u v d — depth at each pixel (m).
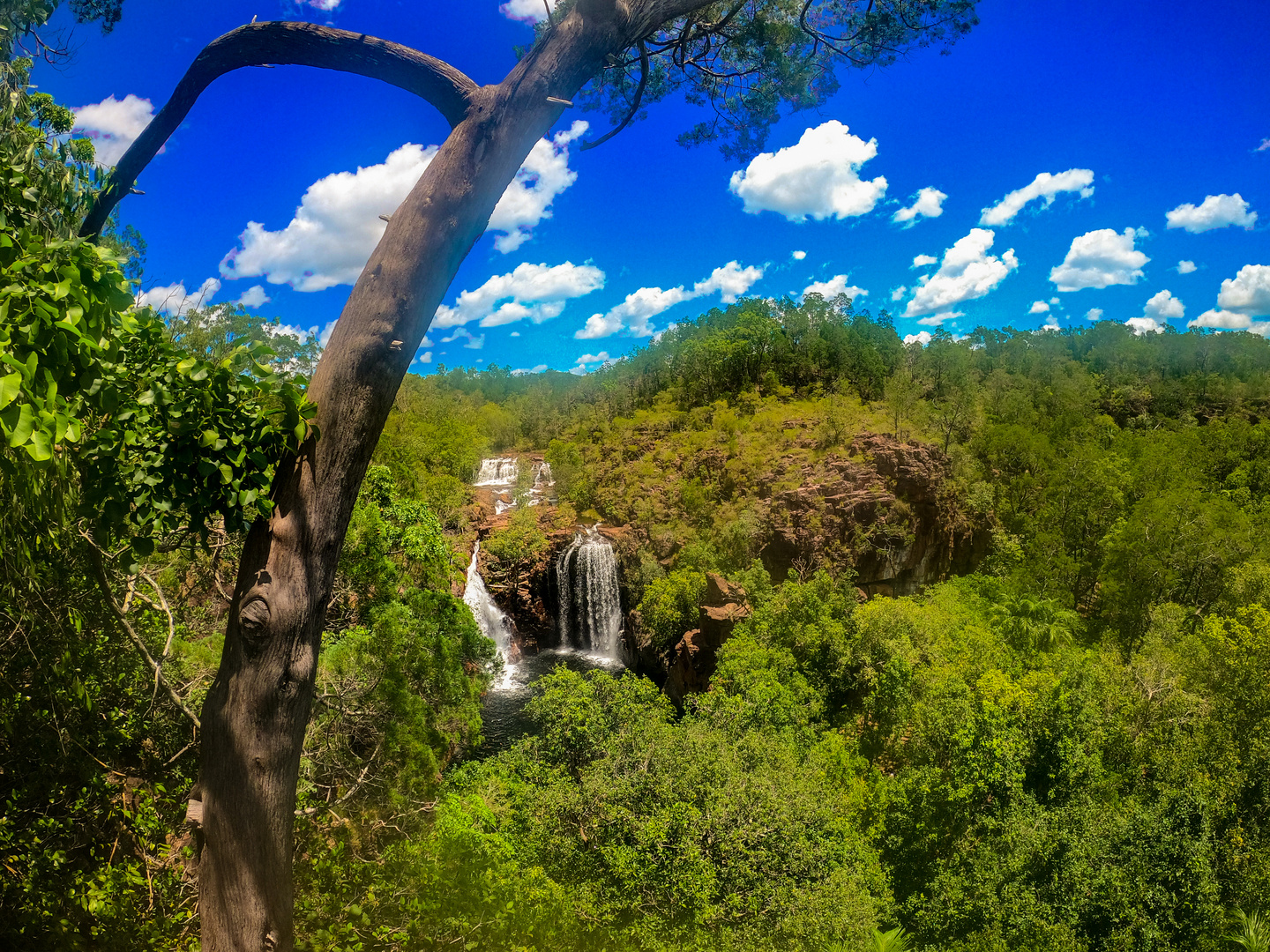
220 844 3.33
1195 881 22.41
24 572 4.91
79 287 2.98
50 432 2.68
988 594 61.91
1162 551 56.31
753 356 109.44
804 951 19.11
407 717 14.88
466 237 3.91
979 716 28.84
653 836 20.30
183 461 3.36
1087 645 54.06
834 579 53.22
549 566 61.25
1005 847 24.83
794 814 22.77
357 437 3.60
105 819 6.81
